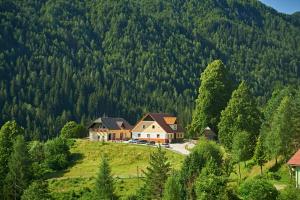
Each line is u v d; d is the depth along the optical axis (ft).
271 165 286.66
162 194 247.70
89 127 515.91
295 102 282.56
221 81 414.82
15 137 362.94
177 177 241.35
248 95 343.46
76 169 374.63
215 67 416.87
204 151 264.93
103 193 270.87
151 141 467.52
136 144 416.05
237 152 294.46
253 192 194.18
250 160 313.73
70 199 299.38
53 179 344.49
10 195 316.19
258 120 341.00
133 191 294.66
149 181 257.14
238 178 285.43
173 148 411.54
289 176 257.14
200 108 416.67
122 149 400.67
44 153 391.04
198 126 417.69
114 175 346.54
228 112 342.85
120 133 515.91
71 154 400.47
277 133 270.87
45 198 273.95
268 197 191.11
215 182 204.64
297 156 221.05
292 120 273.33
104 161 277.44
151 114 491.31
